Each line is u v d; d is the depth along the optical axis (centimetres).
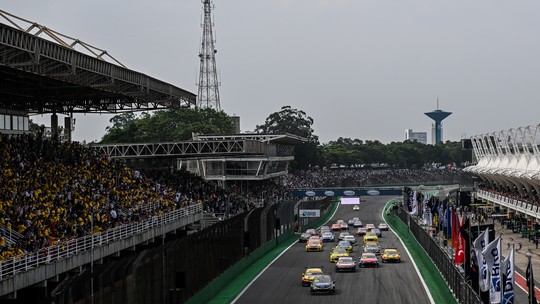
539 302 4888
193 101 9288
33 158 6819
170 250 4434
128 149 10206
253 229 7744
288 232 10619
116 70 6856
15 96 7606
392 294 5419
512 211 12069
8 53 5341
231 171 13425
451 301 4809
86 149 8388
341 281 6128
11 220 5203
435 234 8531
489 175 15138
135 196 7619
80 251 5203
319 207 14375
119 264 3759
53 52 5672
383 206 18262
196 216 8325
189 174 11094
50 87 7194
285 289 5753
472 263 4025
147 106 8938
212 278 5550
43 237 5153
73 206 6122
